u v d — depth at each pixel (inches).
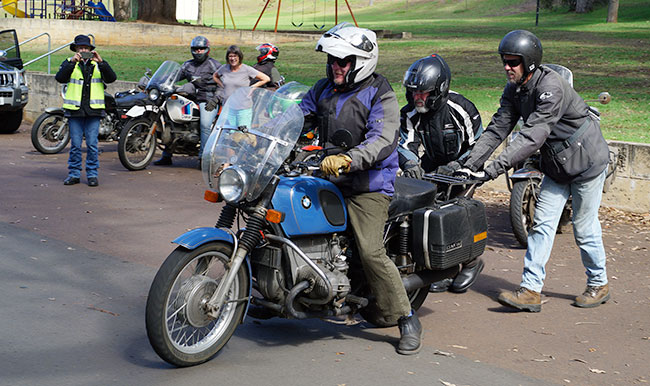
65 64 365.7
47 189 362.3
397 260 191.8
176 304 162.2
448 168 206.8
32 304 200.5
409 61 880.3
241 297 169.8
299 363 170.2
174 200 350.0
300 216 165.9
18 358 164.9
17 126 583.8
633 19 1729.8
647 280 250.1
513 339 193.6
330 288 165.0
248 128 163.2
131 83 577.0
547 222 215.9
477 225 195.2
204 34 1277.1
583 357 182.5
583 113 210.5
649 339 196.4
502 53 203.9
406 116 230.8
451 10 2647.6
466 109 226.2
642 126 475.5
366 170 172.7
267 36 1300.4
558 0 2212.1
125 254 256.1
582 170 212.1
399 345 179.6
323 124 175.9
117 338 180.9
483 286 242.2
